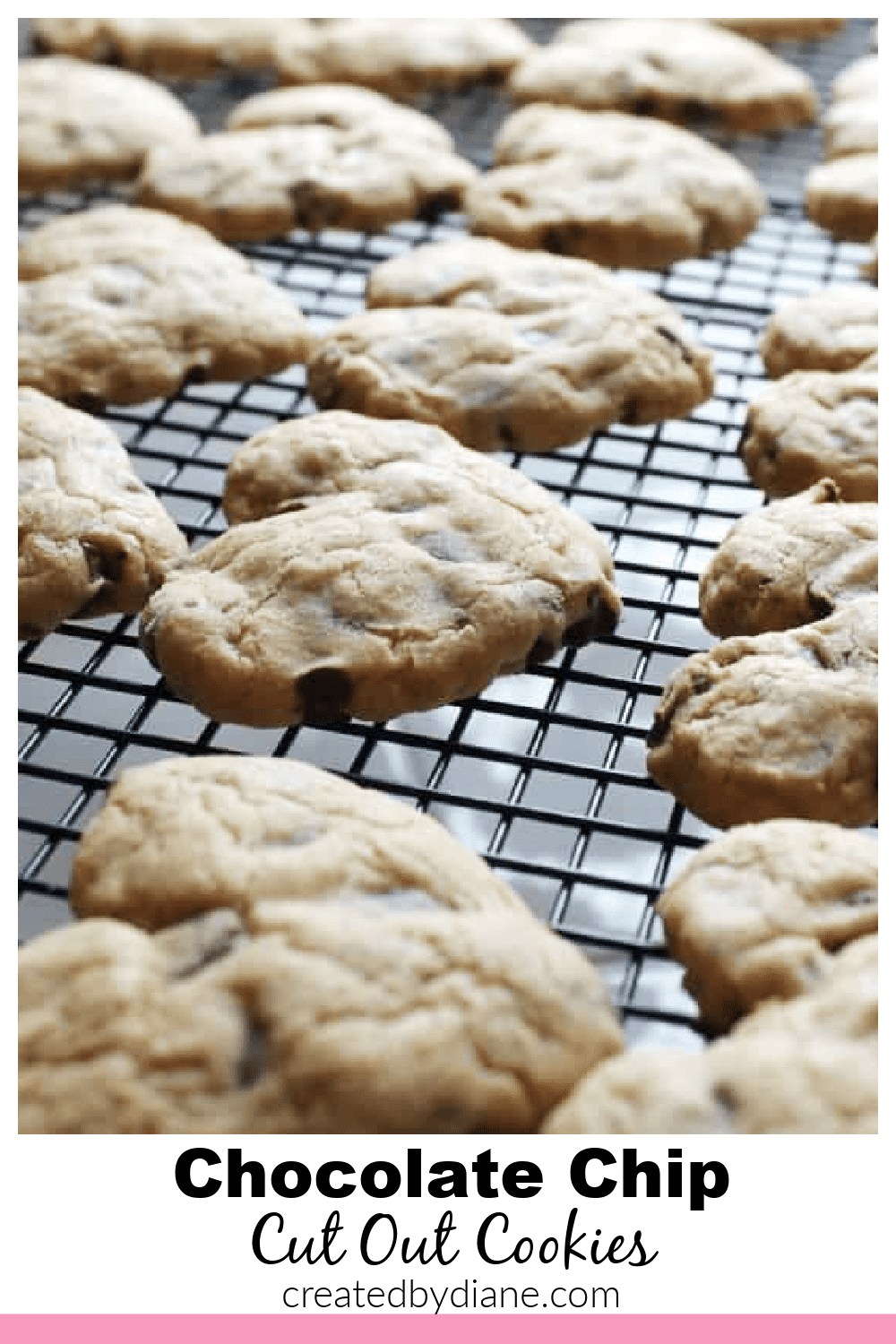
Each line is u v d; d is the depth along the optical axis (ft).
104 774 1.40
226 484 1.54
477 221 1.78
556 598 1.45
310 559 1.45
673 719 1.41
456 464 1.51
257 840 1.31
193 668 1.42
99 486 1.51
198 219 1.80
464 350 1.61
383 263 1.77
